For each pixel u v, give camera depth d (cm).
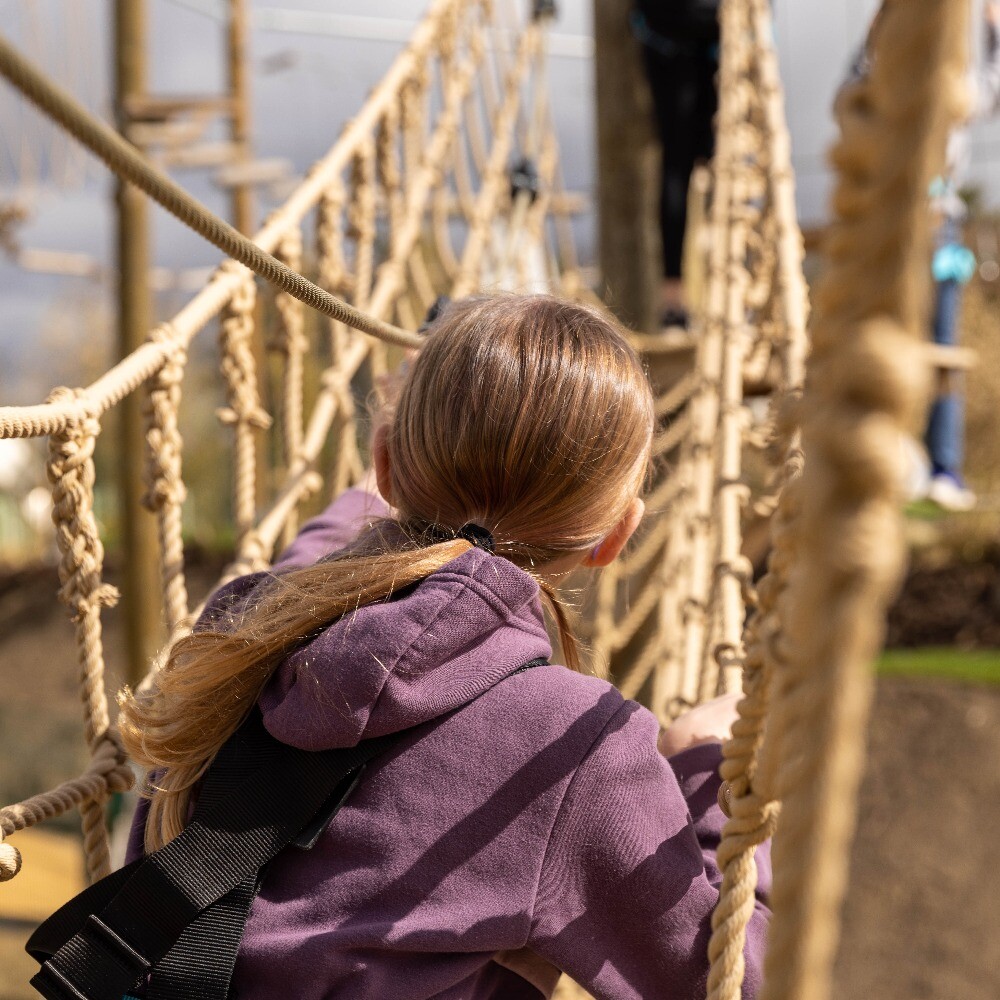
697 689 175
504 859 96
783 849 50
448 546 104
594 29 458
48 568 1600
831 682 46
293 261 213
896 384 44
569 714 100
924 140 44
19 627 1482
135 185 76
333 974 93
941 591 892
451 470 108
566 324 112
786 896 49
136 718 110
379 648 97
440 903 95
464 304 117
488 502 108
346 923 95
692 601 196
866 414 45
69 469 124
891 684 782
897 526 46
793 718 51
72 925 98
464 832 97
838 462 46
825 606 47
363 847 97
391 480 120
